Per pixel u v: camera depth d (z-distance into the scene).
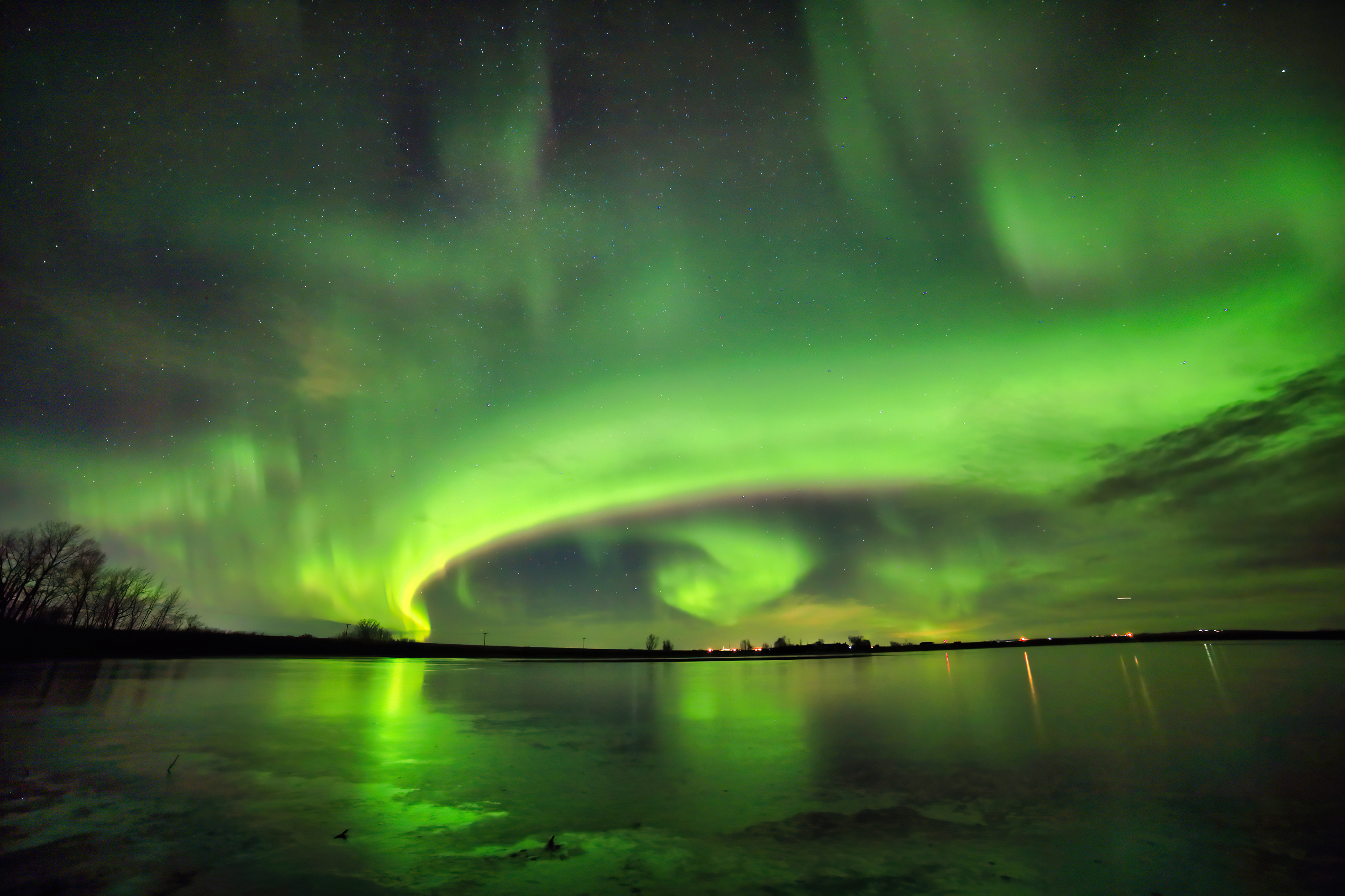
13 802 7.43
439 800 7.78
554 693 22.44
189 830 6.50
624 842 6.36
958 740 12.30
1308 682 24.75
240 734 12.14
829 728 13.86
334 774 9.01
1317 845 6.45
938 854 6.16
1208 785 8.78
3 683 20.95
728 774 9.37
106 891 5.02
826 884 5.40
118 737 11.59
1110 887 5.47
